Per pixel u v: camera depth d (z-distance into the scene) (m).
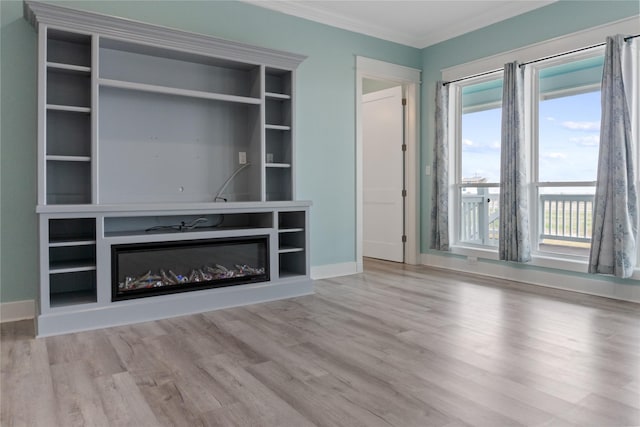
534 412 1.76
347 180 4.75
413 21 4.68
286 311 3.30
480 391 1.95
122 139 3.45
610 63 3.48
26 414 1.76
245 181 4.06
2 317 3.01
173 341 2.63
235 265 3.55
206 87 3.80
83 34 2.96
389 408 1.80
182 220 3.77
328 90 4.57
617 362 2.26
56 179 3.19
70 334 2.76
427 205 5.35
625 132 3.41
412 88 5.33
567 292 3.87
